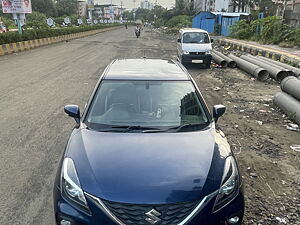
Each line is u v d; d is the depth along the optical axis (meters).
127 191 2.90
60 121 7.58
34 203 4.26
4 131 6.90
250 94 10.70
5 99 9.60
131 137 3.67
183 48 16.17
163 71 4.91
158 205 2.82
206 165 3.21
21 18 25.77
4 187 4.64
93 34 56.38
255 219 3.92
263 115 8.30
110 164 3.20
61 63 17.55
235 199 3.11
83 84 11.84
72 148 3.54
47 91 10.67
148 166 3.16
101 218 2.85
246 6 73.75
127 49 26.08
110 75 4.70
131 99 4.31
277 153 5.92
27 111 8.38
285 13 32.62
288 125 7.48
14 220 3.90
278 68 12.95
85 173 3.12
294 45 23.38
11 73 14.15
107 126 3.92
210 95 10.52
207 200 2.93
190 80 4.70
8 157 5.63
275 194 4.51
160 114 4.13
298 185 4.78
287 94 8.82
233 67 16.59
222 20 48.25
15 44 23.55
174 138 3.66
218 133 3.94
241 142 6.42
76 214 2.93
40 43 29.17
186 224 2.81
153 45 30.70
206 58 15.92
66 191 3.08
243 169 5.25
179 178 3.03
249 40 31.50
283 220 3.91
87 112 4.17
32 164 5.37
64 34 38.28
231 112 8.54
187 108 4.24
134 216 2.80
